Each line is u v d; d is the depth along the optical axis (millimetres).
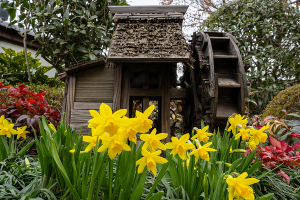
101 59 2139
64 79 2311
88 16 3668
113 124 527
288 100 2672
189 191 932
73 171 817
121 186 709
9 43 5812
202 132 896
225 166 1027
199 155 818
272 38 4324
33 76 4781
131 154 732
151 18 2277
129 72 2193
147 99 2148
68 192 826
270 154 1305
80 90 2162
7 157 1232
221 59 2404
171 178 1006
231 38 2578
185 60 1865
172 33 2090
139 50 1889
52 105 3240
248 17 4523
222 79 2346
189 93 2713
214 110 2041
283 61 4125
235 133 1076
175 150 733
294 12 4387
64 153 783
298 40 4250
